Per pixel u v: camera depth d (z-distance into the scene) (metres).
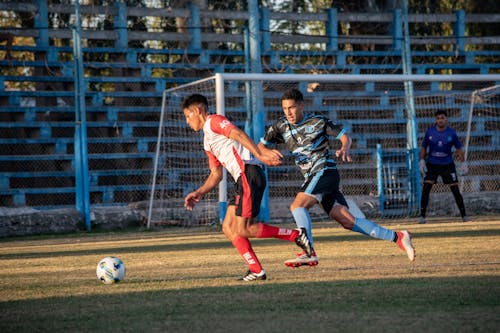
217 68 30.42
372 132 30.83
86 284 9.30
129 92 28.25
